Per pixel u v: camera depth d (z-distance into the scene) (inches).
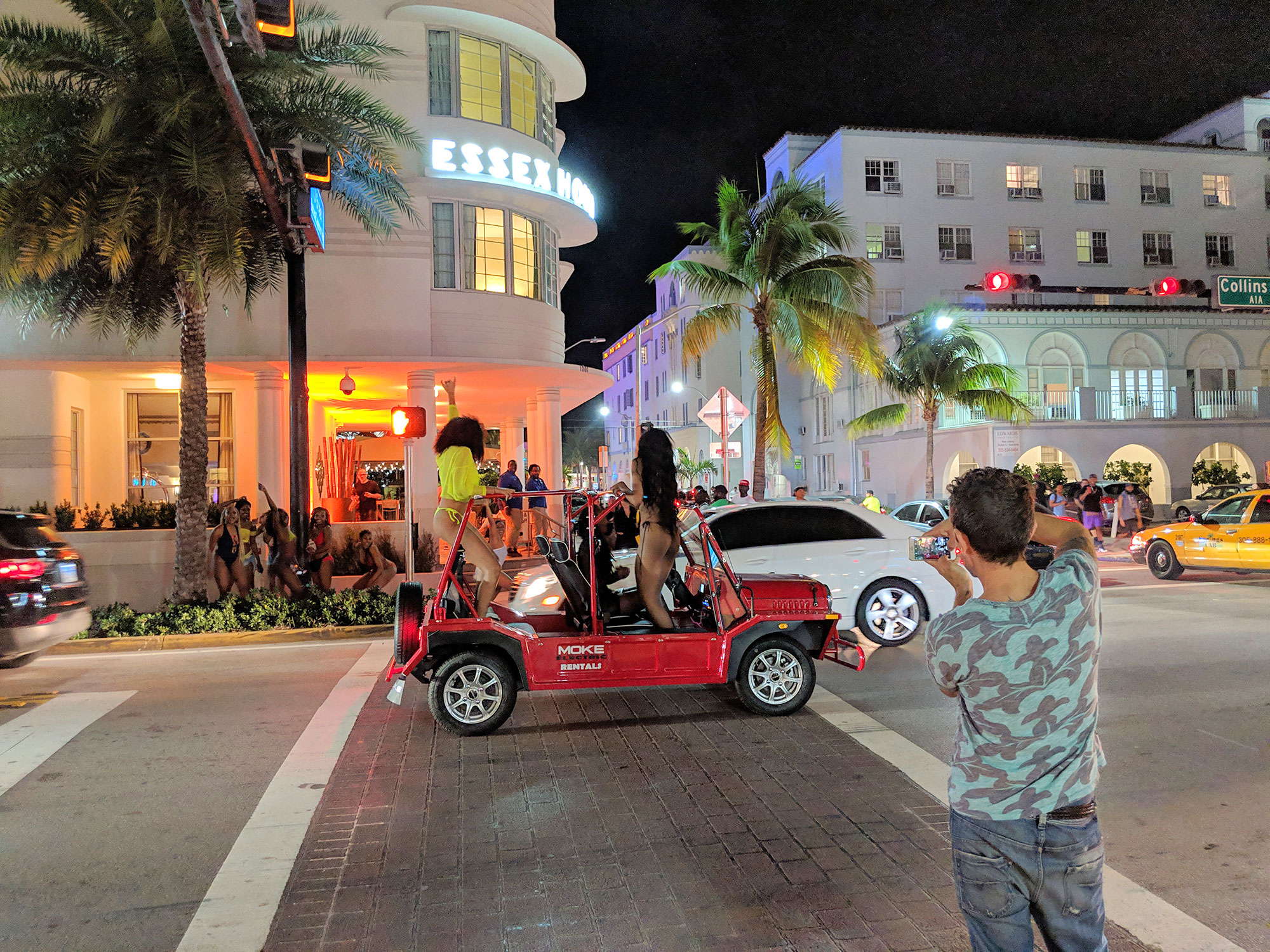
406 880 166.1
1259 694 286.7
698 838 182.5
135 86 432.8
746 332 1793.8
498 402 890.7
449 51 685.9
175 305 539.5
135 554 572.1
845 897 155.2
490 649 267.3
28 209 423.5
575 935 144.2
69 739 265.3
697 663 271.3
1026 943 93.5
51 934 148.5
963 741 96.5
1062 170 1553.9
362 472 979.3
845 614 390.9
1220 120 1707.7
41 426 630.5
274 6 232.8
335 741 259.8
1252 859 167.6
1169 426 1186.6
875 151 1492.4
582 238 824.9
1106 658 347.6
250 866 173.3
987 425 1139.9
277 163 375.9
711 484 1771.7
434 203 684.1
